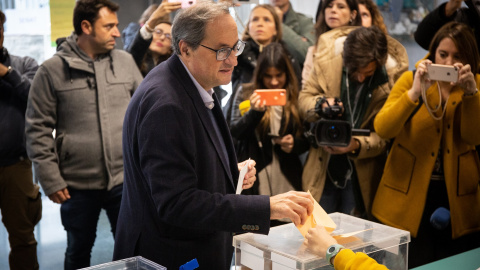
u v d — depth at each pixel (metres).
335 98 2.73
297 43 2.83
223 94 2.82
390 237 1.32
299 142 2.82
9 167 2.57
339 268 1.17
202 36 1.37
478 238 2.84
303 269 1.17
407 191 2.61
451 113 2.52
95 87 2.46
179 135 1.34
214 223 1.32
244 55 2.80
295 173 2.83
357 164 2.85
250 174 1.60
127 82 2.54
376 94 2.81
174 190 1.31
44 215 2.79
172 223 1.34
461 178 2.60
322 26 2.83
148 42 2.63
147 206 1.46
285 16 2.84
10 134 2.53
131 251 1.51
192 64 1.42
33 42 2.58
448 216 2.64
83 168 2.46
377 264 1.14
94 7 2.39
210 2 1.41
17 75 2.50
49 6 2.56
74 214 2.50
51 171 2.38
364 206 2.89
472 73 2.47
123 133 1.51
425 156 2.57
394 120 2.48
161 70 1.46
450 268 1.65
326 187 2.87
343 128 2.66
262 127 2.75
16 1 2.52
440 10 2.78
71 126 2.44
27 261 2.65
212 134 1.46
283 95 2.59
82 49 2.46
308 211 1.35
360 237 1.31
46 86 2.38
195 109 1.43
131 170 1.48
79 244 2.53
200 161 1.43
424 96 2.42
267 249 1.26
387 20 2.91
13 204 2.61
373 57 2.73
